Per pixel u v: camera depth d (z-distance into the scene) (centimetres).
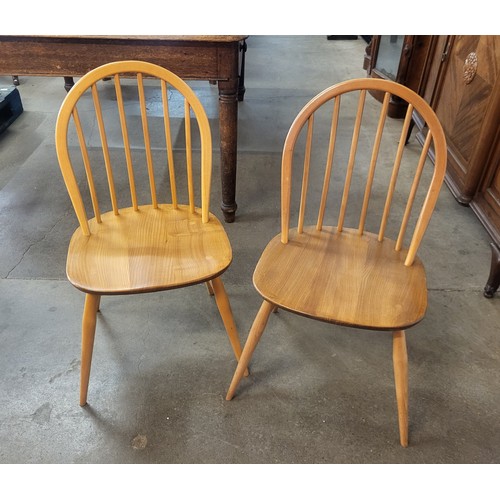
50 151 240
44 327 139
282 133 270
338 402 120
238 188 214
